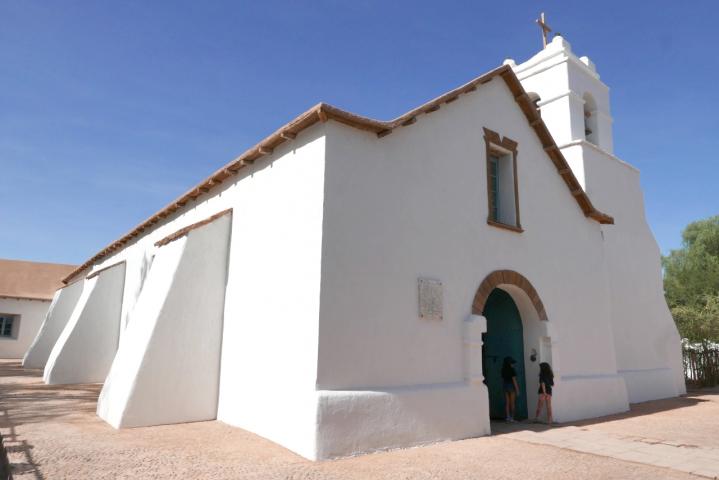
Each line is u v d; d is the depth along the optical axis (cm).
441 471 650
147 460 638
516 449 798
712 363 2097
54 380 1480
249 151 959
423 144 964
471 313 975
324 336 738
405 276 873
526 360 1155
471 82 1085
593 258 1364
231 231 1046
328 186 786
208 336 970
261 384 837
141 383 862
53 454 649
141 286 1539
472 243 1020
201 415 930
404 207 899
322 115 783
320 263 754
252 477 587
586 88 1722
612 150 1773
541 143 1287
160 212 1428
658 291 1764
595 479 635
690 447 834
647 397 1538
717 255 3256
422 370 862
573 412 1129
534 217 1206
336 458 695
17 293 2845
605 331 1331
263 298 883
